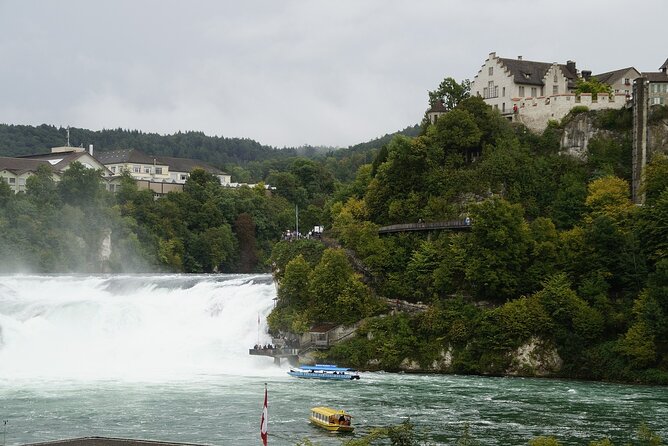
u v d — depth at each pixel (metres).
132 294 180.88
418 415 104.06
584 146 179.38
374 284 161.38
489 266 149.75
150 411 107.06
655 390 123.56
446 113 186.25
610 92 187.75
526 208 171.00
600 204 163.38
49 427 97.81
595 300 143.50
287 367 148.12
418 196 178.12
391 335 149.38
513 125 190.12
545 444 65.31
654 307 134.38
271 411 107.19
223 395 118.69
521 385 128.38
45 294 184.12
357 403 112.31
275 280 171.75
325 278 157.25
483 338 143.38
